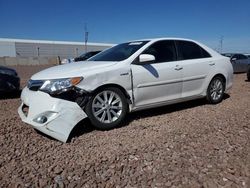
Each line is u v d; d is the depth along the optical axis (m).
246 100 6.80
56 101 4.01
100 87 4.42
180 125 4.74
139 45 5.25
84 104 4.24
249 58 18.14
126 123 4.89
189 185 2.86
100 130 4.51
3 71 7.83
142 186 2.86
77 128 4.61
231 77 6.65
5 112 5.97
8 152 3.73
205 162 3.32
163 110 5.80
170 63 5.35
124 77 4.65
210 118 5.14
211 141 3.97
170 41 5.60
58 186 2.90
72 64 5.06
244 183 2.87
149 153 3.60
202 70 5.89
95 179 3.01
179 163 3.31
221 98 6.45
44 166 3.32
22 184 2.95
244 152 3.58
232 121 4.91
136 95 4.85
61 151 3.73
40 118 4.04
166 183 2.90
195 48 5.98
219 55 6.43
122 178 3.02
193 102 6.50
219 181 2.91
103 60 5.17
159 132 4.40
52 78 4.21
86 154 3.61
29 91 4.46
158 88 5.14
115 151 3.68
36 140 4.14
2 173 3.19
